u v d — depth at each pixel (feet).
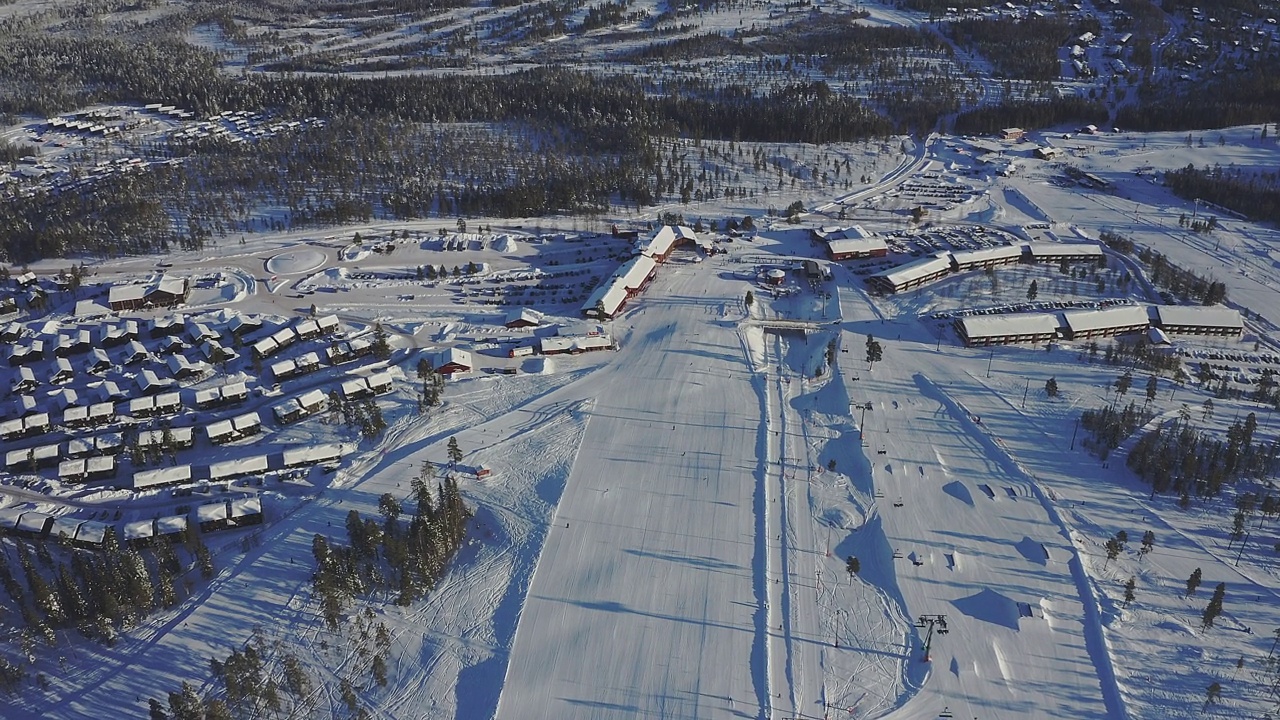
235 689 299.38
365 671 316.60
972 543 368.89
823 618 333.01
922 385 481.46
